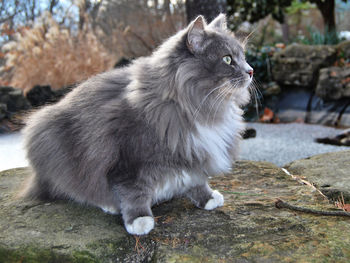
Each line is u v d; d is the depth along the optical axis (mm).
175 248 756
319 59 2436
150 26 2906
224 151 878
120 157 810
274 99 2521
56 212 876
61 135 876
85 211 883
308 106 2434
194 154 826
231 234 791
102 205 875
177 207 906
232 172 1119
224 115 862
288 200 927
